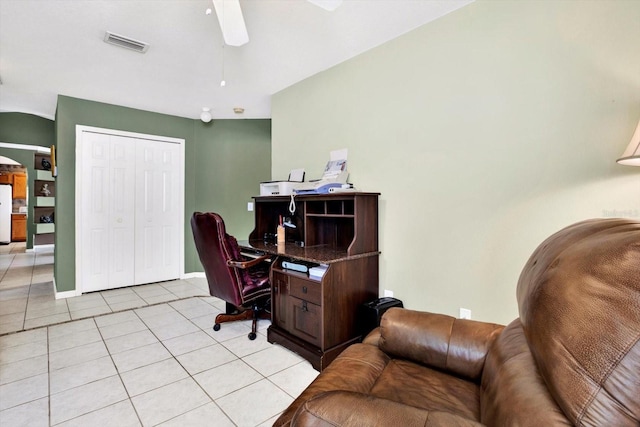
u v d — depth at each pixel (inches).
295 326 94.9
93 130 157.9
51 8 85.6
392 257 103.0
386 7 86.6
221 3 66.9
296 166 137.0
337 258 90.3
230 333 110.3
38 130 245.0
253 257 116.7
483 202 83.8
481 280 84.1
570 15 70.7
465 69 86.8
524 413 27.2
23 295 155.3
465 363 49.8
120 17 89.7
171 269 184.1
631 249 26.3
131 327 115.3
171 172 183.0
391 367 53.0
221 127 194.5
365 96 110.5
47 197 301.7
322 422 29.7
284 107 143.0
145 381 80.1
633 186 63.7
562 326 27.1
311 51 110.0
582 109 69.4
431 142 93.8
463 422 27.8
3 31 96.5
